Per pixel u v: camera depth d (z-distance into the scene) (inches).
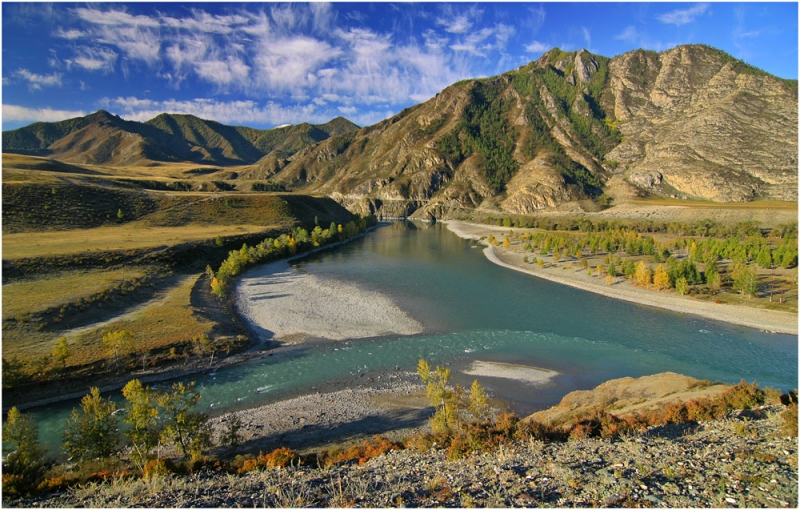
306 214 7288.4
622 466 657.6
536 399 1729.8
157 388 1847.9
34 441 1074.1
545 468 677.3
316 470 827.4
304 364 2102.6
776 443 717.9
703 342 2342.5
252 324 2667.3
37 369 1760.6
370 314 2869.1
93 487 770.8
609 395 1601.9
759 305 2851.9
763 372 1958.7
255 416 1576.0
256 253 4594.0
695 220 6909.5
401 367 2060.8
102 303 2596.0
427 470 750.5
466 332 2539.4
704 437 816.3
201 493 675.4
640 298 3206.2
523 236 6294.3
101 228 4879.4
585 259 4323.3
